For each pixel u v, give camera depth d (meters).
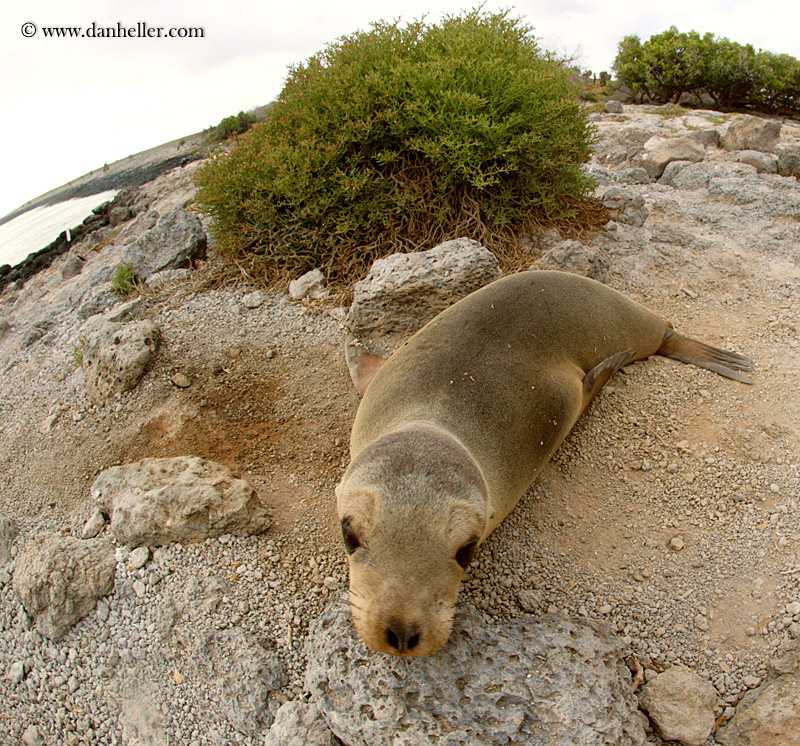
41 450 1.15
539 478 0.91
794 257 1.49
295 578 0.84
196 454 1.03
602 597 0.78
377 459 0.64
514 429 0.79
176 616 0.83
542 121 1.28
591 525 0.85
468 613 0.72
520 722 0.63
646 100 4.96
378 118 1.30
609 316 1.01
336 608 0.75
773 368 1.05
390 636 0.55
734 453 0.90
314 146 1.31
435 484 0.60
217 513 0.88
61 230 2.82
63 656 0.89
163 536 0.90
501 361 0.84
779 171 2.07
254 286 1.34
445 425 0.74
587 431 0.97
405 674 0.65
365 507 0.60
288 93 1.45
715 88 4.73
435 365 0.82
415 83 1.28
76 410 1.19
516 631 0.70
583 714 0.63
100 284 1.60
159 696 0.80
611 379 1.06
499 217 1.29
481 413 0.77
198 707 0.77
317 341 1.19
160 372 1.18
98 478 1.02
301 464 0.99
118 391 1.17
